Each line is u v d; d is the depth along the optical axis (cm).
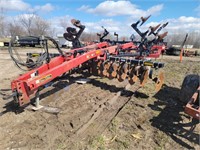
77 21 678
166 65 1284
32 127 422
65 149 352
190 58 1850
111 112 502
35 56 693
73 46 704
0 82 765
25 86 414
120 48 785
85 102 562
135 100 580
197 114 358
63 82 745
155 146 367
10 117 465
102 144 366
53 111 487
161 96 618
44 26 4725
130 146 365
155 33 920
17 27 4625
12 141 373
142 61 582
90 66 680
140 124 442
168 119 470
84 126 425
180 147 367
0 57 1589
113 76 625
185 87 555
